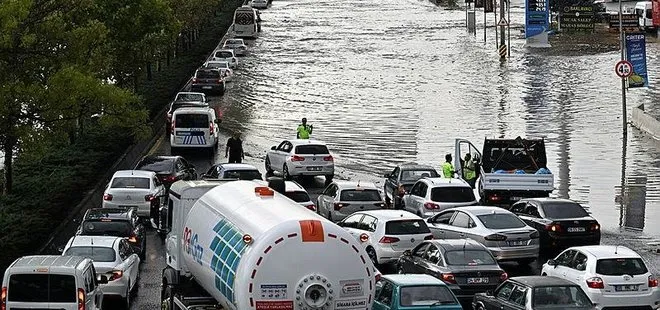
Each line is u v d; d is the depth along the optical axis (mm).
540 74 167625
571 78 162875
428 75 168500
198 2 194250
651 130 118312
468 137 118125
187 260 43344
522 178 80562
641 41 116062
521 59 184500
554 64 177875
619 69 115438
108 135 104250
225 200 41625
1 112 66500
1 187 84562
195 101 125688
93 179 87438
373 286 36281
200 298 42219
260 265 35438
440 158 106625
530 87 155250
